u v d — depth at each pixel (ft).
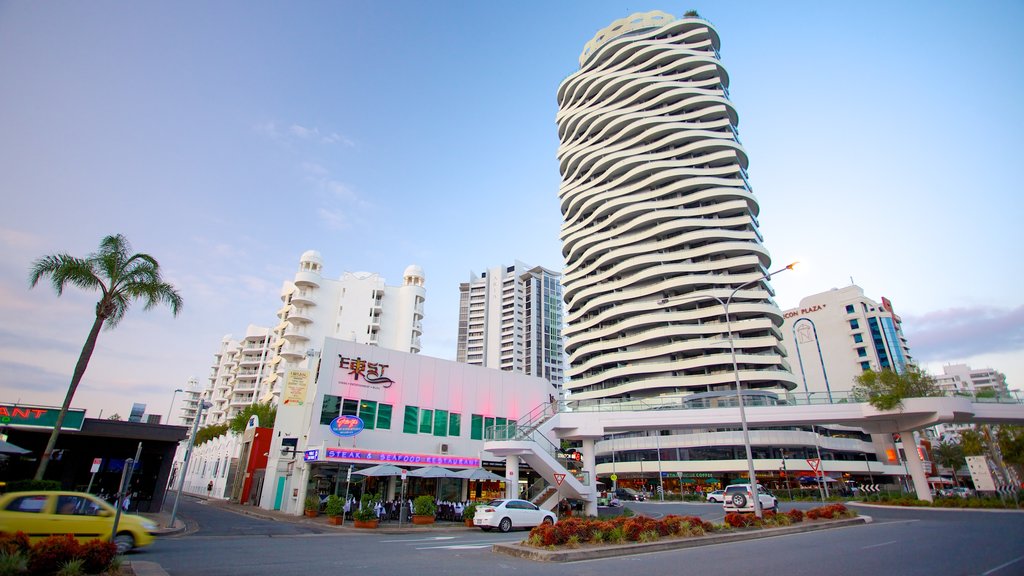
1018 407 109.81
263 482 119.65
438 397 119.03
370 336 307.37
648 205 298.56
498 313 539.29
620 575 37.24
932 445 323.16
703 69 317.42
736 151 294.66
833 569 39.17
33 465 92.22
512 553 49.44
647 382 264.11
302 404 109.50
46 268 76.79
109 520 46.68
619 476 263.49
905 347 386.52
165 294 84.02
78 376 76.64
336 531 76.89
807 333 371.35
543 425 111.86
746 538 61.77
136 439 98.27
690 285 274.36
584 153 339.16
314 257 320.29
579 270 327.88
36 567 31.32
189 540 60.44
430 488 108.37
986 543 53.83
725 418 109.91
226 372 429.38
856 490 204.33
